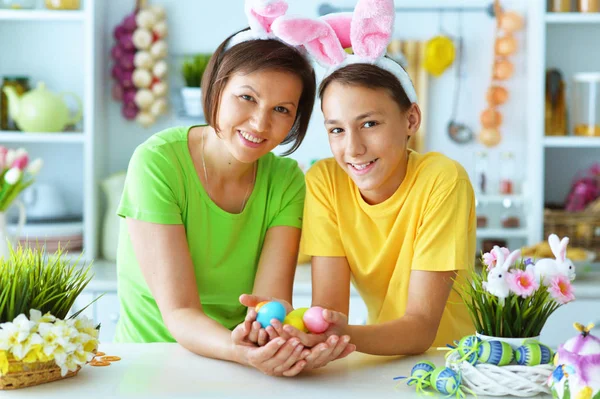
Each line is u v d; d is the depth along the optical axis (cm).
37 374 116
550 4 288
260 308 125
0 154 252
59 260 128
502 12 304
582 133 287
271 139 145
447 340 160
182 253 148
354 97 138
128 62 305
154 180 150
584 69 307
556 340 263
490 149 311
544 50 283
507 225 302
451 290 157
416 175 151
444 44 303
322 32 140
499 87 303
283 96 142
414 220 149
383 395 114
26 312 120
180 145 158
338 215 154
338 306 154
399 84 142
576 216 286
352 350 123
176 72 316
